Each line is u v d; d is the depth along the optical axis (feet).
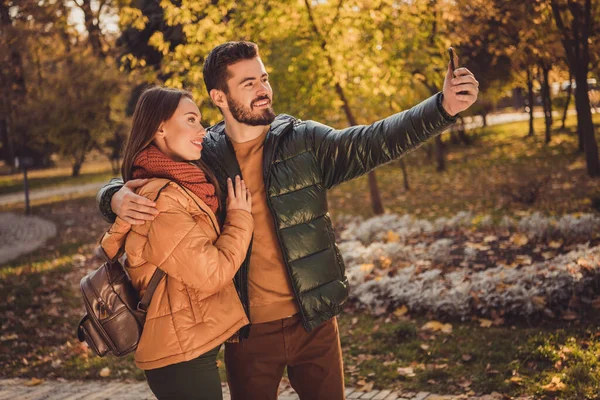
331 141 8.70
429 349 17.53
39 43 86.28
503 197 42.42
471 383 15.07
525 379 14.79
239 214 7.96
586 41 46.80
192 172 7.88
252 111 8.33
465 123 89.15
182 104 8.05
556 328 18.01
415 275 23.34
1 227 61.46
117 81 83.61
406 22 33.01
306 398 8.75
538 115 132.98
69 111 83.35
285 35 32.94
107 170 127.75
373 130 8.41
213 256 7.48
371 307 21.77
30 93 90.27
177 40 35.70
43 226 59.57
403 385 15.51
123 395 16.90
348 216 42.91
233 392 8.87
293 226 8.50
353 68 32.58
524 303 18.89
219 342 7.71
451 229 31.14
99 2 83.20
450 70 7.80
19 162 70.23
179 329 7.59
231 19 31.48
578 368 14.52
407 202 49.08
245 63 8.30
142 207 7.42
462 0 44.11
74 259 39.32
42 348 22.62
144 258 7.55
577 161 58.44
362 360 17.48
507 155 71.05
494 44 56.08
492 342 17.40
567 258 21.68
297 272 8.41
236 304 7.92
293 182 8.57
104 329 7.73
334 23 31.94
